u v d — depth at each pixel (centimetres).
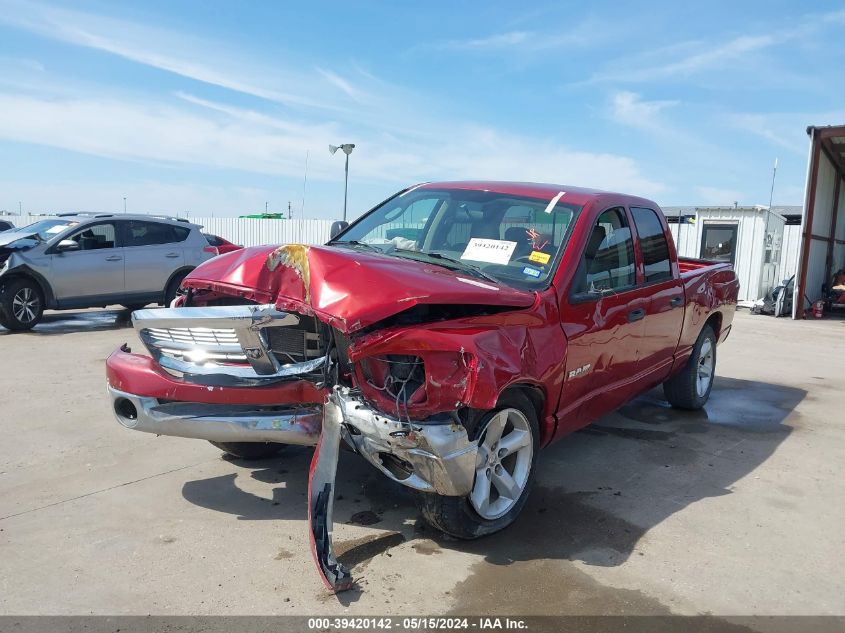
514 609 295
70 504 390
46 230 1108
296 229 2762
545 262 398
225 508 389
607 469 471
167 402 355
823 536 374
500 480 354
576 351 389
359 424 315
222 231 2923
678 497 424
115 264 1100
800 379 804
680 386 615
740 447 529
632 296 459
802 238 1481
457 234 443
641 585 317
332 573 302
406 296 307
